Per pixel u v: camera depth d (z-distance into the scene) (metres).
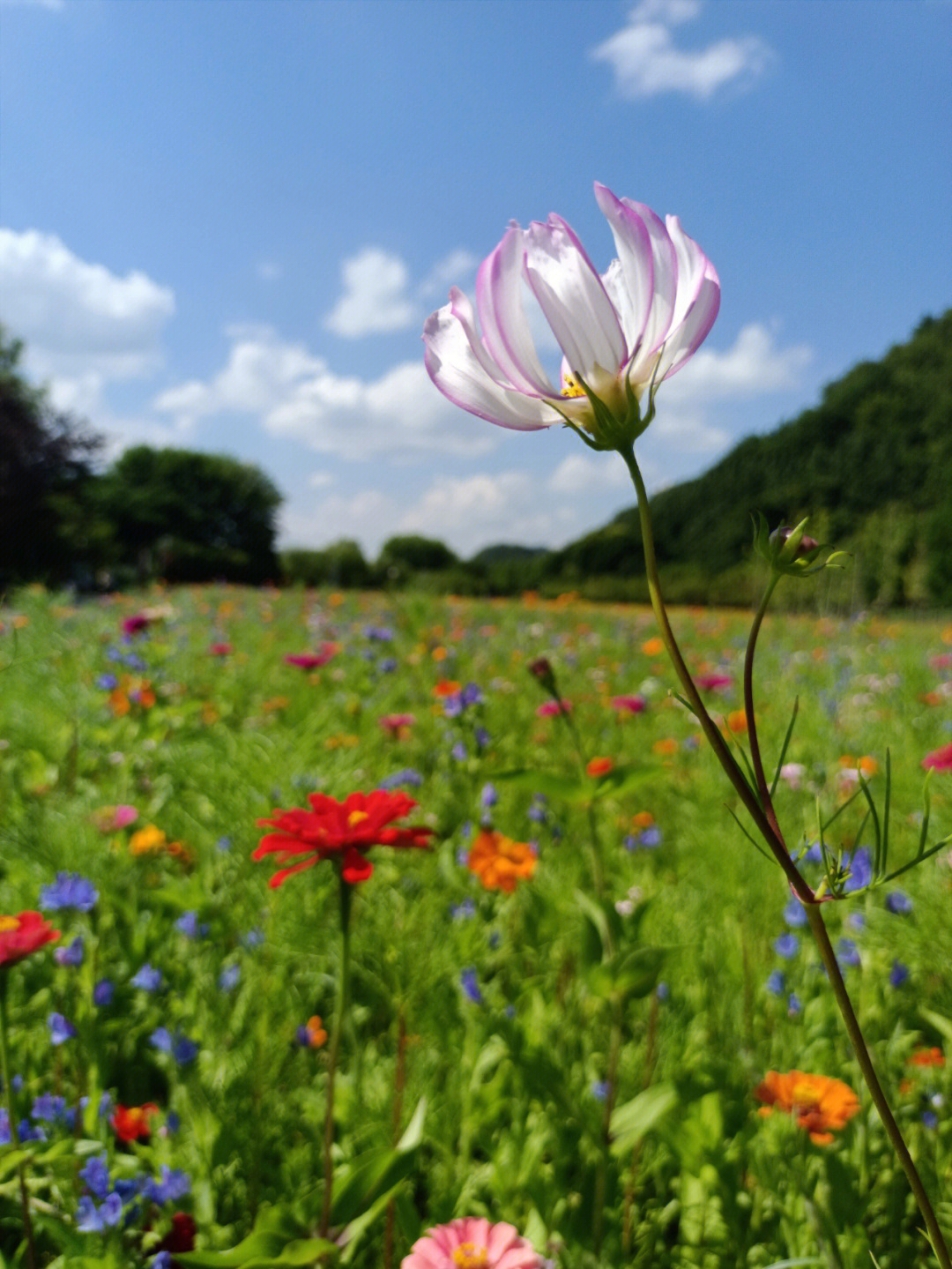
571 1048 1.88
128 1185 1.29
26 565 30.09
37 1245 1.46
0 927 1.54
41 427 31.83
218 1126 1.56
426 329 0.90
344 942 1.22
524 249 0.83
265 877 2.31
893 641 9.45
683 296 0.85
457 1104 1.72
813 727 4.46
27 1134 1.42
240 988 2.05
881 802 3.09
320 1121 1.69
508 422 0.87
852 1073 1.66
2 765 3.71
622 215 0.83
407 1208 1.29
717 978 2.09
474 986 1.85
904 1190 1.47
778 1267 1.21
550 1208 1.44
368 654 6.30
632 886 2.63
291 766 2.71
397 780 3.56
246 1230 1.48
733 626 11.59
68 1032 1.64
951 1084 1.63
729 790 3.21
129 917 2.36
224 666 6.49
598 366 0.83
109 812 2.88
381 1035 2.06
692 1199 1.46
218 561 41.53
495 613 12.83
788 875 0.80
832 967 0.80
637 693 6.51
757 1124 1.54
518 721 5.34
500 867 2.21
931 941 1.95
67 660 5.65
